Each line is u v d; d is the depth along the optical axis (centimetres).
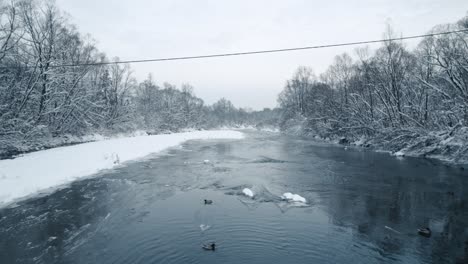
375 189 1395
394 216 1046
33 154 2238
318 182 1535
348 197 1270
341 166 2000
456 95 2388
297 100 7331
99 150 2516
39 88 2778
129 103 5519
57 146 3028
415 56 3159
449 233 904
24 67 2577
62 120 3189
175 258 739
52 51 2897
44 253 768
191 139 4666
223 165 2045
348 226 955
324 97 4888
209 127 10706
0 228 923
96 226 945
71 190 1353
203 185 1475
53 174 1552
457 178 1600
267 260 731
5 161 1864
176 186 1454
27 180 1385
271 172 1797
